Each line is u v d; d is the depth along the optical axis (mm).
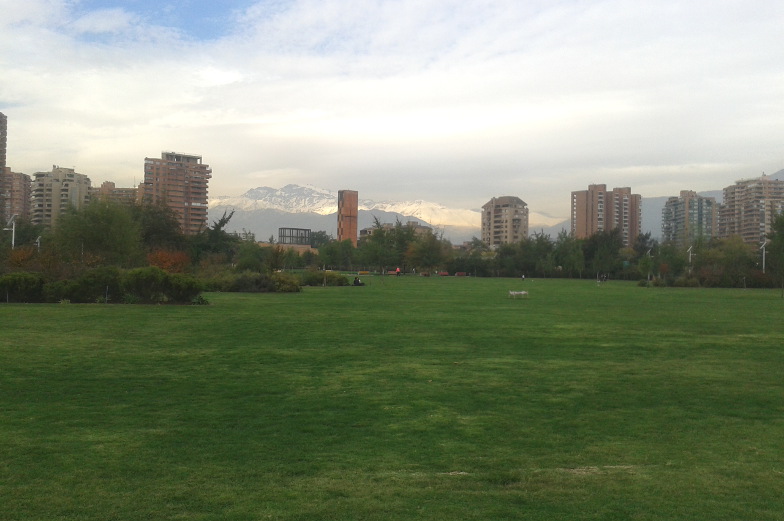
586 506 7023
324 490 7422
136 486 7488
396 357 17672
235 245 99375
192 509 6816
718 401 12422
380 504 7004
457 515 6723
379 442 9422
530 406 11859
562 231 145000
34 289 37281
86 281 37469
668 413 11414
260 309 34625
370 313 32750
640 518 6711
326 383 13859
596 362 17109
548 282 101938
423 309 36000
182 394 12648
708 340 22312
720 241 123000
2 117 135875
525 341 21578
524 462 8570
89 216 56562
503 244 154875
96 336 21672
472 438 9695
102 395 12477
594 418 11008
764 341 22109
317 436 9711
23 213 151250
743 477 8031
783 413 11469
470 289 66750
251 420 10641
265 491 7371
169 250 75500
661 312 35812
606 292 63781
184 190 164375
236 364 16266
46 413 10977
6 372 14742
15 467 8109
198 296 38625
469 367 16109
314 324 26656
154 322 26656
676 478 7977
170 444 9195
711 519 6711
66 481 7625
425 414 11156
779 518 6750
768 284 82812
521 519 6645
